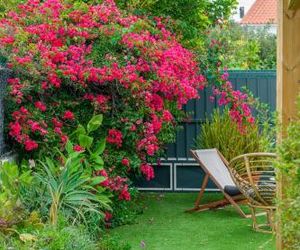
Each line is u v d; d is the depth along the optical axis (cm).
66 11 990
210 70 1111
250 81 1291
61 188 761
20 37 917
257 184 959
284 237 588
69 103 936
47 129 904
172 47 1012
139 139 962
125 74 910
